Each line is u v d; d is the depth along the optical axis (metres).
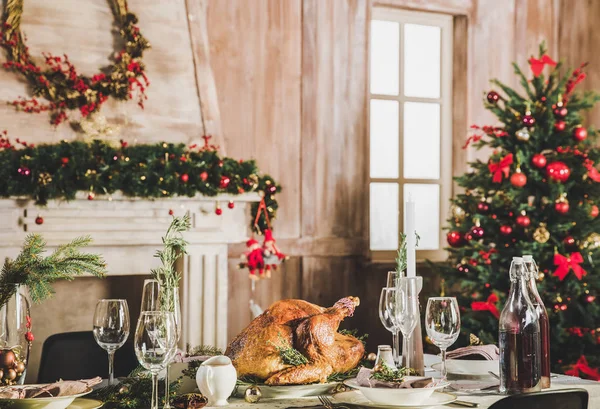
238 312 4.80
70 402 1.73
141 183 4.01
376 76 5.45
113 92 4.21
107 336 2.03
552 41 5.82
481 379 2.22
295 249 4.94
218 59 4.75
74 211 4.00
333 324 2.04
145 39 4.26
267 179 4.56
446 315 1.98
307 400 1.93
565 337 4.30
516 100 4.50
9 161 3.84
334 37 5.09
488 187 4.52
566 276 4.32
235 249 4.79
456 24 5.63
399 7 5.38
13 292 1.94
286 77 4.94
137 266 4.16
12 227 3.89
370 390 1.79
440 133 5.64
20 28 4.09
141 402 1.83
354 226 5.13
